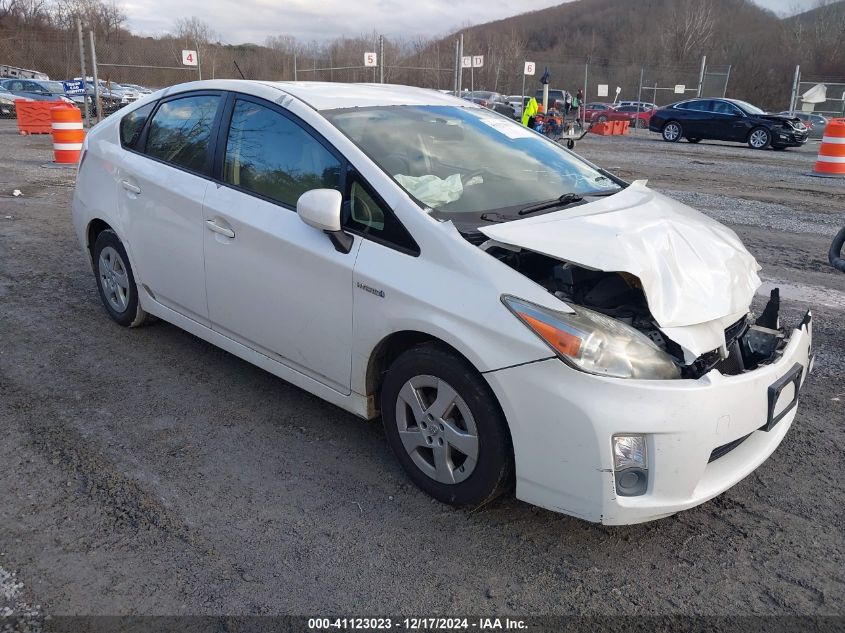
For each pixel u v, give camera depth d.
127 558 2.66
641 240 2.85
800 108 31.55
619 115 33.72
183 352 4.55
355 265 3.05
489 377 2.65
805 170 14.89
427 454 3.09
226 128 3.84
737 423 2.63
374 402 3.26
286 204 3.44
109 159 4.61
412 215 2.96
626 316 2.79
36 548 2.69
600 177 3.95
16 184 10.51
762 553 2.81
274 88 3.76
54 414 3.71
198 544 2.75
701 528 2.96
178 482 3.16
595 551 2.80
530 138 4.16
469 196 3.24
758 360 3.05
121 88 23.64
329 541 2.80
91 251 5.01
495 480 2.78
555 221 2.98
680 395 2.49
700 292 2.80
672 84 36.84
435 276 2.83
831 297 6.01
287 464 3.33
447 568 2.68
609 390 2.48
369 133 3.43
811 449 3.59
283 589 2.54
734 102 21.94
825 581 2.66
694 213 3.56
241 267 3.60
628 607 2.52
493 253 2.88
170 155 4.19
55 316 5.12
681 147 20.92
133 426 3.62
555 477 2.60
